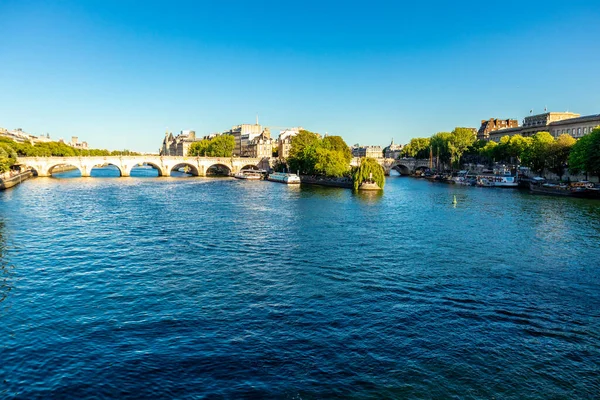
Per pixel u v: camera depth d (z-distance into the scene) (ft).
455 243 165.68
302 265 133.69
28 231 183.42
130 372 72.38
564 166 406.82
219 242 164.45
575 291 113.09
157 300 103.09
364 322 91.76
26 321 91.25
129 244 160.15
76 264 133.18
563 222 212.23
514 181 432.66
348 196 339.57
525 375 73.31
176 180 530.27
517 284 118.11
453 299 106.01
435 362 76.54
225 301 102.58
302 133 592.19
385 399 66.39
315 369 73.72
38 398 65.77
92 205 270.05
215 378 70.95
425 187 440.04
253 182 505.25
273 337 84.53
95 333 85.87
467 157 653.71
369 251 151.94
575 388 70.18
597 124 468.75
